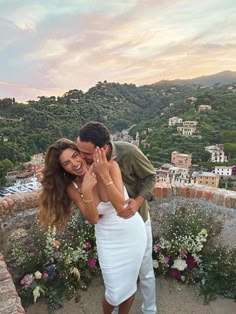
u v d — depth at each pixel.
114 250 1.71
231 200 2.60
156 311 2.31
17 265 2.47
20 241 2.52
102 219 1.70
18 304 1.45
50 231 2.50
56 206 1.71
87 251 2.67
